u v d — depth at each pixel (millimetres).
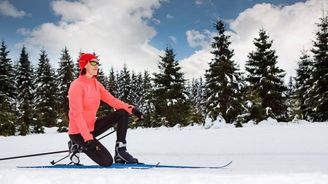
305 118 28172
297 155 5637
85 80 4379
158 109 32469
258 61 29688
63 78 45938
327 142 6785
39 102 41469
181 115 31688
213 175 2705
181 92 32969
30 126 35969
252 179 2549
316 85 26672
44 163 5867
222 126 17891
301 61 32469
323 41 27156
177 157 6004
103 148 4086
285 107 28859
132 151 7082
